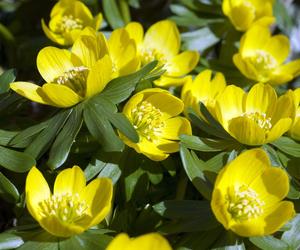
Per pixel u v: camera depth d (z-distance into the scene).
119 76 0.42
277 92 0.47
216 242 0.37
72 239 0.37
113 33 0.42
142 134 0.40
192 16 0.49
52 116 0.40
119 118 0.39
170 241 0.39
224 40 0.49
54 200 0.37
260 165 0.38
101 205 0.37
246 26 0.48
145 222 0.39
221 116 0.40
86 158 0.40
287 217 0.36
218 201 0.36
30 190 0.37
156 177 0.40
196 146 0.39
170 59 0.46
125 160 0.40
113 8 0.49
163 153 0.40
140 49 0.45
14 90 0.39
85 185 0.38
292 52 0.57
